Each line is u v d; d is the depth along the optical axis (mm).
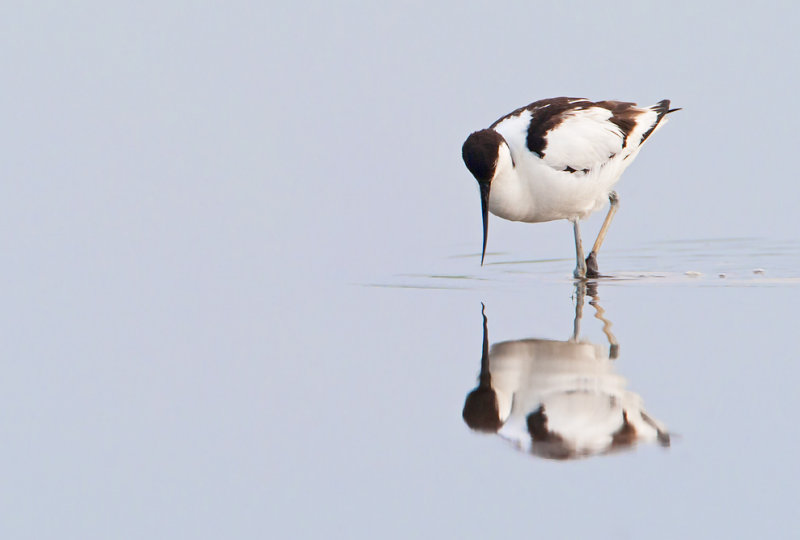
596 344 10117
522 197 12617
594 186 12797
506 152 12305
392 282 13078
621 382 9094
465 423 8414
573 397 8781
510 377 9289
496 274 13570
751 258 14234
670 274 13367
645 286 12625
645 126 13305
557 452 7812
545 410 8539
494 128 12852
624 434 8062
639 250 15047
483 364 9648
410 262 14336
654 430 8102
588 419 8336
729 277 13016
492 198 12578
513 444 7988
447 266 14086
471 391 9039
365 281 13172
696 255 14539
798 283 12484
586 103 13156
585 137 12594
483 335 10555
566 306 11648
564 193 12594
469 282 13070
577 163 12508
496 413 8555
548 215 12969
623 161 13078
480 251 15070
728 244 15141
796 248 14742
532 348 10078
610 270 13797
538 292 12430
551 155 12383
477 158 12078
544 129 12484
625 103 13484
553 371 9406
